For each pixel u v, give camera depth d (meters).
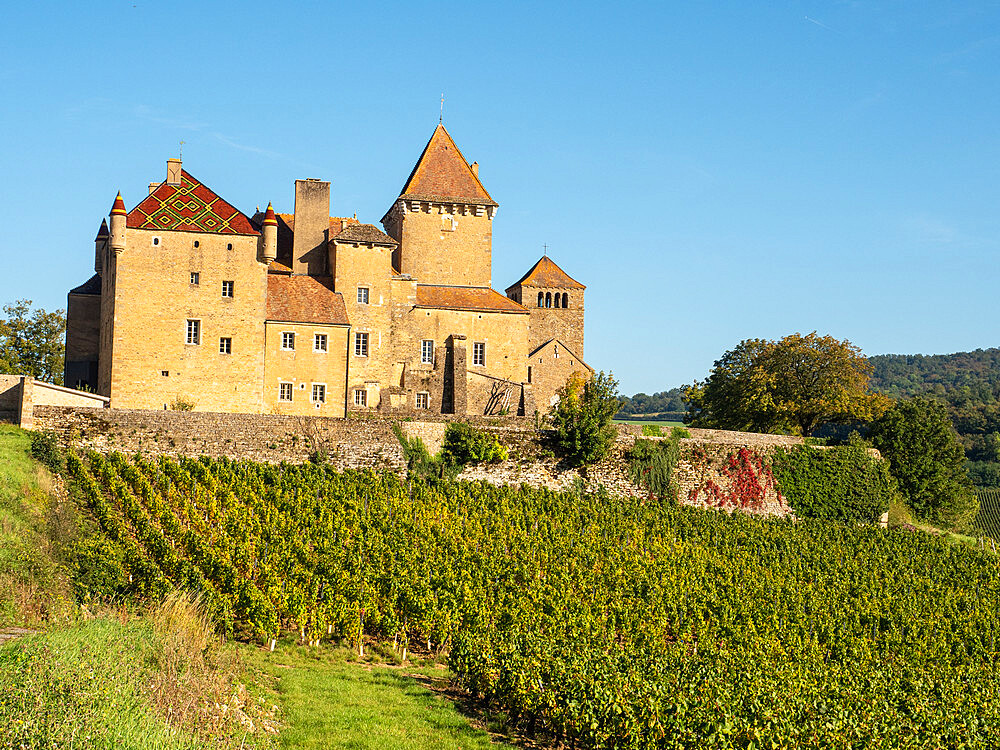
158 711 20.56
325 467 56.31
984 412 159.75
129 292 62.69
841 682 32.16
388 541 44.91
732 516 61.56
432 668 33.56
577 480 62.00
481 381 73.31
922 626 43.47
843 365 84.62
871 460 68.31
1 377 55.56
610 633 37.34
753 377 85.38
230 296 64.38
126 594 32.75
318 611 35.09
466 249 78.62
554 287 91.06
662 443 63.97
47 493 43.50
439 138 81.31
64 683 19.59
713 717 25.77
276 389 65.44
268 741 22.53
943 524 83.31
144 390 62.47
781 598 44.19
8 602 28.42
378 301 70.62
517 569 42.56
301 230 73.00
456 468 59.72
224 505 48.94
